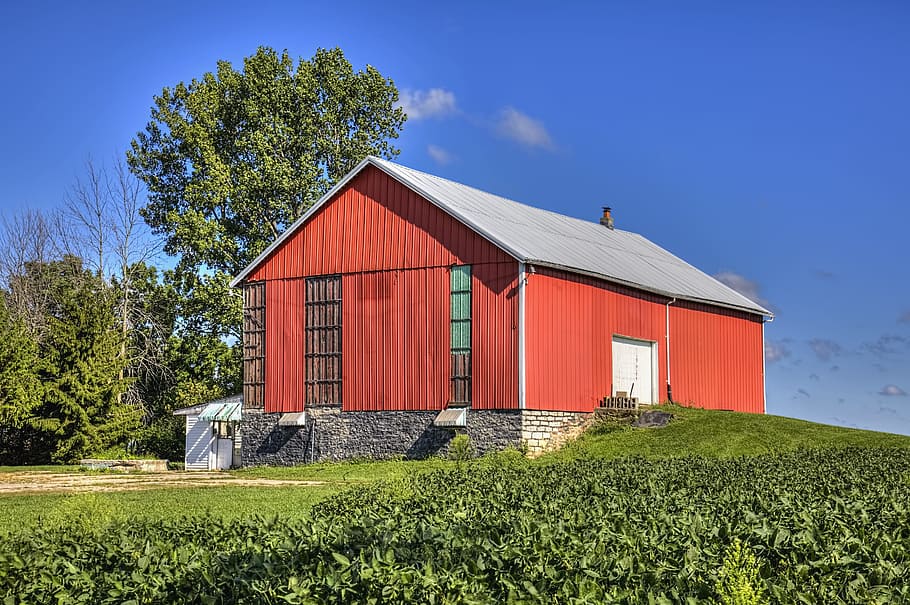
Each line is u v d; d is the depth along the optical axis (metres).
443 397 34.22
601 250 40.62
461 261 34.34
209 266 54.16
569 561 9.25
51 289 54.25
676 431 33.97
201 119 54.41
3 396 41.16
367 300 36.34
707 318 42.88
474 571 8.90
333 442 36.56
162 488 26.62
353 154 55.31
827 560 9.46
